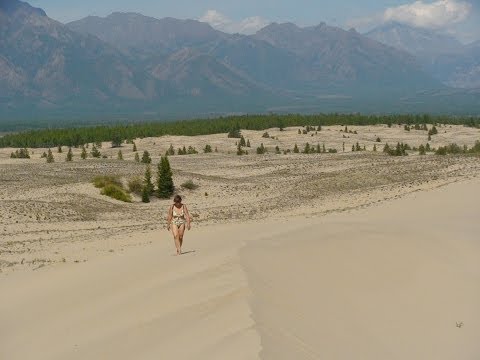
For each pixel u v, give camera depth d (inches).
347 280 609.0
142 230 1544.0
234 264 625.6
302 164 3659.0
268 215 1769.2
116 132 6993.1
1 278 885.8
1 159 4621.1
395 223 1018.7
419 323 538.0
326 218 1304.1
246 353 406.3
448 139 6387.8
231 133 6879.9
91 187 2488.9
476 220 1051.3
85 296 668.7
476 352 494.9
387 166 2770.7
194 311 511.2
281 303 513.7
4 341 570.3
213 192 2645.2
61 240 1389.0
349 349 454.9
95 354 481.1
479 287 634.2
